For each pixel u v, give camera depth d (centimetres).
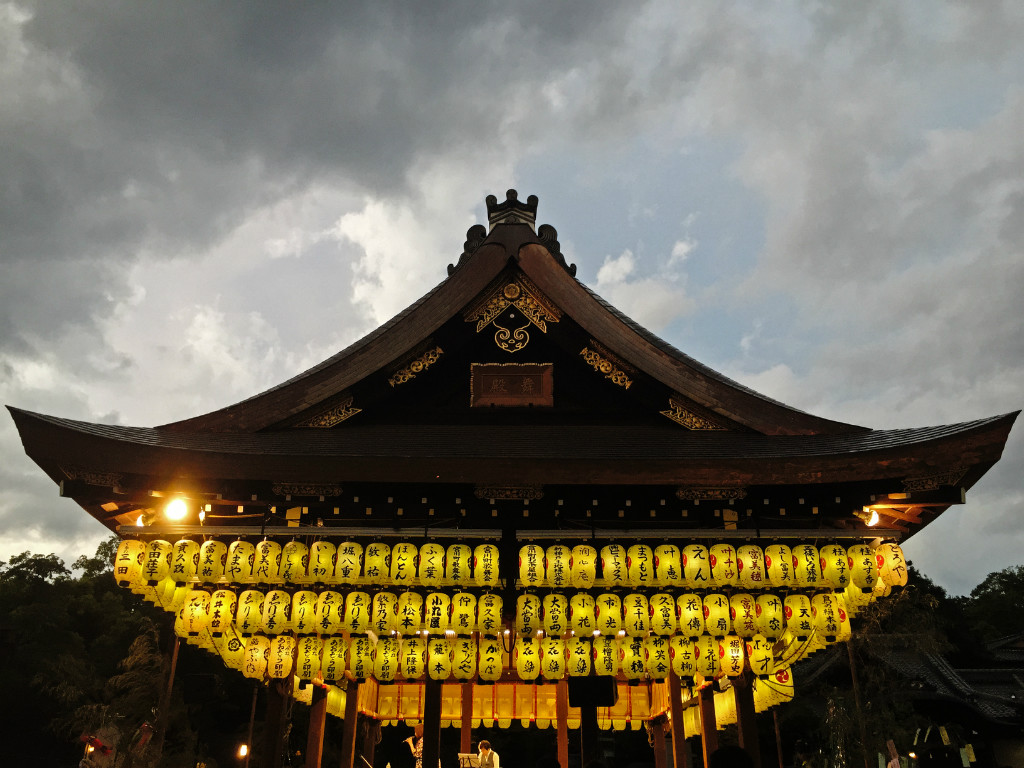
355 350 1205
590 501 1089
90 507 1123
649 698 2028
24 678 3822
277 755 1083
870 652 3366
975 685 4144
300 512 1106
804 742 3581
